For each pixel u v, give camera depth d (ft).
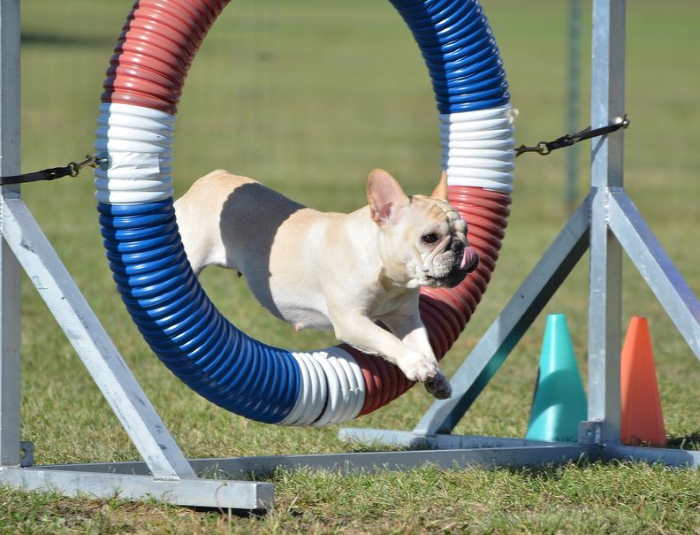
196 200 34.76
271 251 32.73
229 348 29.86
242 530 25.73
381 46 286.66
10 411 30.45
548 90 216.54
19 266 30.68
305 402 30.94
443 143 35.14
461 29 34.19
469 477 31.48
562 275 36.88
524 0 422.00
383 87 222.48
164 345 29.50
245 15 333.62
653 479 31.32
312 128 173.58
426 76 238.48
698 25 342.44
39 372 49.93
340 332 31.12
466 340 60.75
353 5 385.09
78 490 29.07
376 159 145.28
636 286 75.10
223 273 77.56
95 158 29.48
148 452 28.19
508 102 35.06
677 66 257.34
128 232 29.14
